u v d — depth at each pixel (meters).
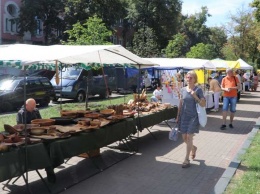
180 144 9.38
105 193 5.79
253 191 5.48
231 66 23.70
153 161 7.70
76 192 5.82
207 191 5.88
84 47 7.25
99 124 6.74
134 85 28.17
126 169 7.11
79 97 21.42
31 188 5.98
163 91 13.23
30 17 40.31
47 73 25.44
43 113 14.66
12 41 42.56
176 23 54.72
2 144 4.93
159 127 12.02
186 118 7.21
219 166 7.35
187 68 14.65
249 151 8.19
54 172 6.71
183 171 6.98
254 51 57.38
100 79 23.23
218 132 11.21
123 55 8.43
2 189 5.94
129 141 9.32
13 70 18.56
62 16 42.91
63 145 5.74
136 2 52.66
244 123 13.09
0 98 16.34
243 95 28.48
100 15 41.88
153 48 38.91
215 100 16.67
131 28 59.31
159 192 5.82
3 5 41.19
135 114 8.95
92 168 7.14
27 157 5.14
